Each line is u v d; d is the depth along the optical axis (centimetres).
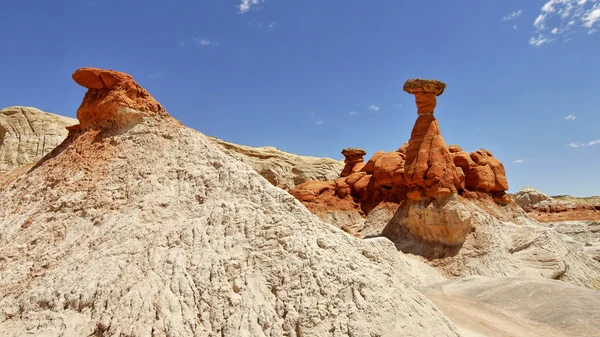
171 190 1845
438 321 1538
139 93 2220
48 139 5953
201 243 1568
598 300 2198
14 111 6009
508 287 2623
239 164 1952
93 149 2094
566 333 1936
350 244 1688
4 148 5672
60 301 1395
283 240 1553
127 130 2134
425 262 3469
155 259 1505
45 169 2138
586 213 6775
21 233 1780
